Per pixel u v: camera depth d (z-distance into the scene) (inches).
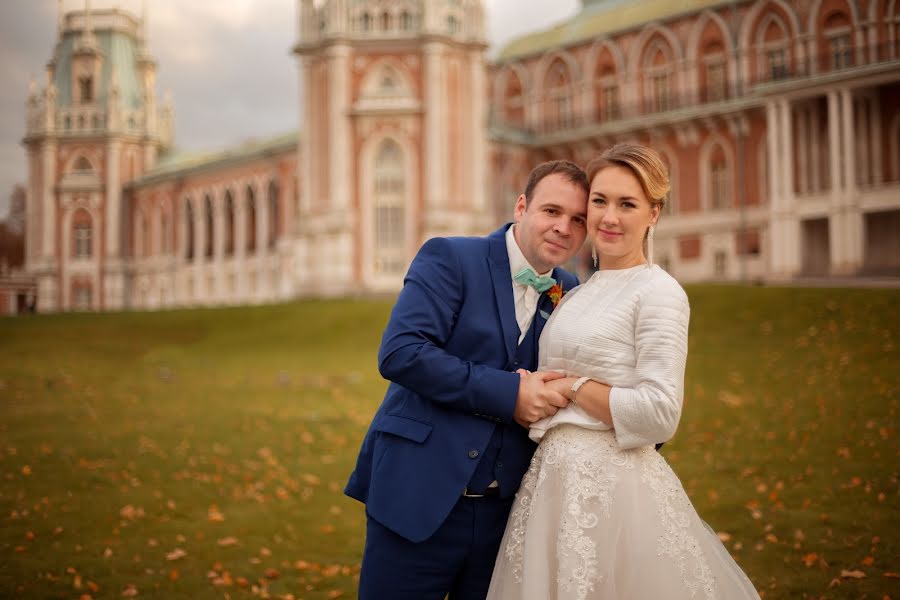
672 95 2016.5
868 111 1625.2
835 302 941.8
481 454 143.0
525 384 140.4
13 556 292.8
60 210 2938.0
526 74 2289.6
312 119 1850.4
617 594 132.0
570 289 165.0
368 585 146.6
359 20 1809.8
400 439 146.1
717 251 1892.2
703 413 551.2
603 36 2129.7
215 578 272.2
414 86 1793.8
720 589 138.3
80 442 513.3
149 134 3038.9
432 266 150.6
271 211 2541.8
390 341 144.5
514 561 137.9
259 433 550.9
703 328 928.9
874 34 1680.6
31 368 1002.1
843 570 258.5
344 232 1784.0
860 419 486.6
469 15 1823.3
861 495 340.8
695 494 358.6
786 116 1647.4
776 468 396.5
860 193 1547.7
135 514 350.6
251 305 1609.3
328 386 788.6
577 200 148.5
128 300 2960.1
